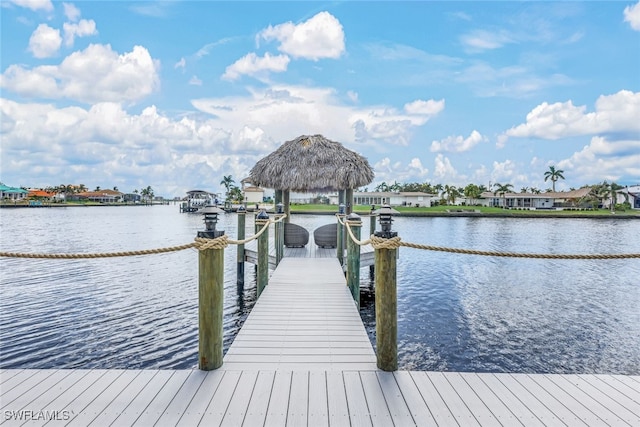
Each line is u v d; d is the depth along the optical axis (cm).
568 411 237
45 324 684
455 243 2097
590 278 1146
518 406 243
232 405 241
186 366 531
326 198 6838
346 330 398
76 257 295
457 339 644
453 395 256
